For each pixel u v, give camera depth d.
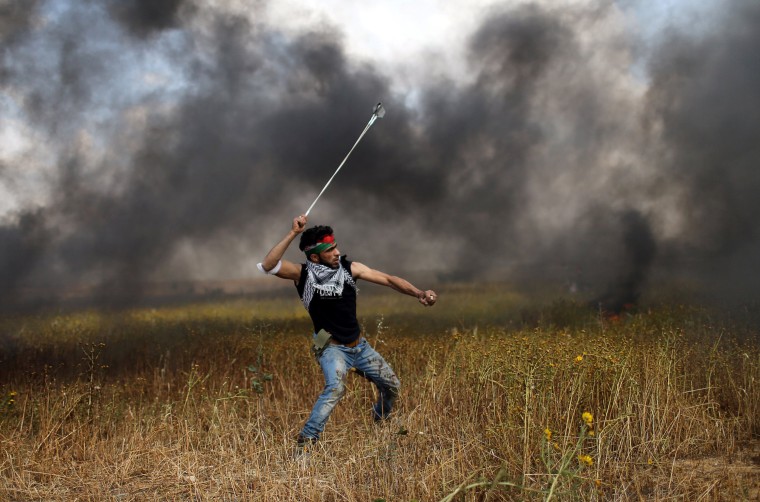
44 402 6.34
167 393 7.11
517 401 5.25
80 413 6.11
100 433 5.84
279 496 4.38
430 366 6.35
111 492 4.73
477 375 6.03
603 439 4.78
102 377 7.77
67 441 5.66
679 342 6.63
